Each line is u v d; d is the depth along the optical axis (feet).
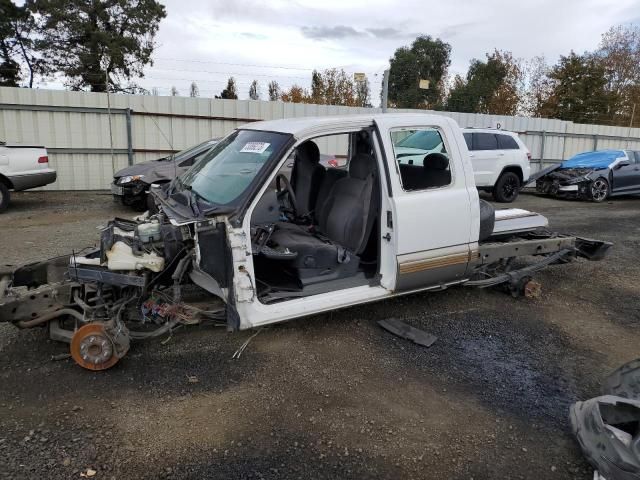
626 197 48.24
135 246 11.79
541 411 10.69
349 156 15.51
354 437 9.58
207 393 10.92
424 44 134.31
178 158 32.32
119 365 11.94
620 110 138.51
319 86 120.57
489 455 9.20
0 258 20.90
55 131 44.14
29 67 103.86
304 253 13.30
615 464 8.01
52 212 33.27
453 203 13.96
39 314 11.62
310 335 13.85
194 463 8.74
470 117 60.18
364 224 13.88
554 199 45.93
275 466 8.72
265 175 11.85
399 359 12.76
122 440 9.30
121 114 45.62
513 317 15.88
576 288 19.04
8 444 9.05
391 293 13.57
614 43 147.13
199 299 13.23
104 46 99.50
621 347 13.97
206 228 11.13
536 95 126.82
